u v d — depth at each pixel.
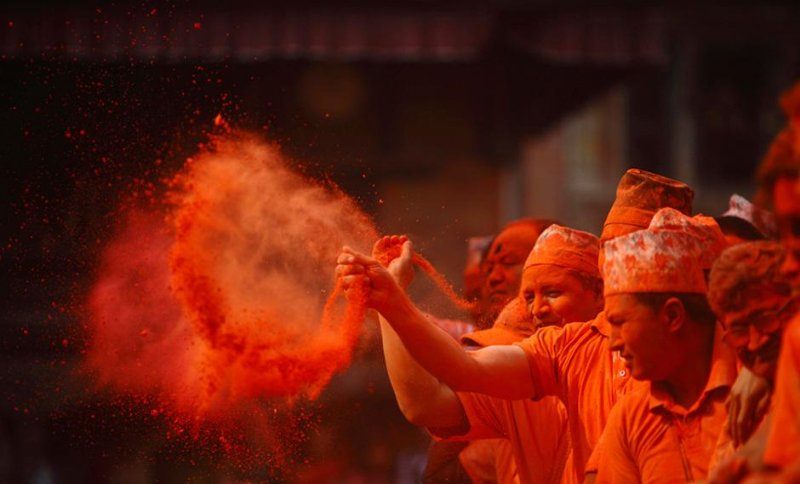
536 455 7.25
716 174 33.66
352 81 24.33
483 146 26.66
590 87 25.27
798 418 4.55
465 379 6.55
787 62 33.69
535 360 6.87
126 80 14.96
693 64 33.50
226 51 20.27
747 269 5.19
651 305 5.82
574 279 7.28
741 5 33.09
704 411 5.89
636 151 33.06
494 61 23.86
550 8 22.36
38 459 20.73
